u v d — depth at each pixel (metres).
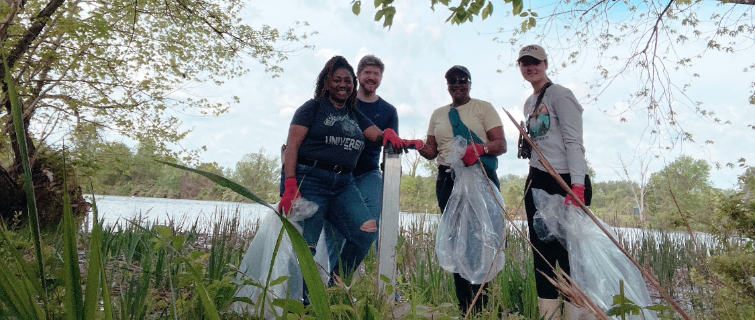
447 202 2.90
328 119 2.60
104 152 8.24
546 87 2.69
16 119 0.55
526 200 2.69
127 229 3.85
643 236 4.49
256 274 2.06
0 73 6.41
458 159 2.81
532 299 2.55
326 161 2.56
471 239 2.72
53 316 1.08
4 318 0.81
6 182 6.62
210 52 9.38
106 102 7.81
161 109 8.53
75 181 7.82
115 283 1.76
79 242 2.42
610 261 2.16
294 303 1.21
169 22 8.84
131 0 8.06
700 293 2.04
